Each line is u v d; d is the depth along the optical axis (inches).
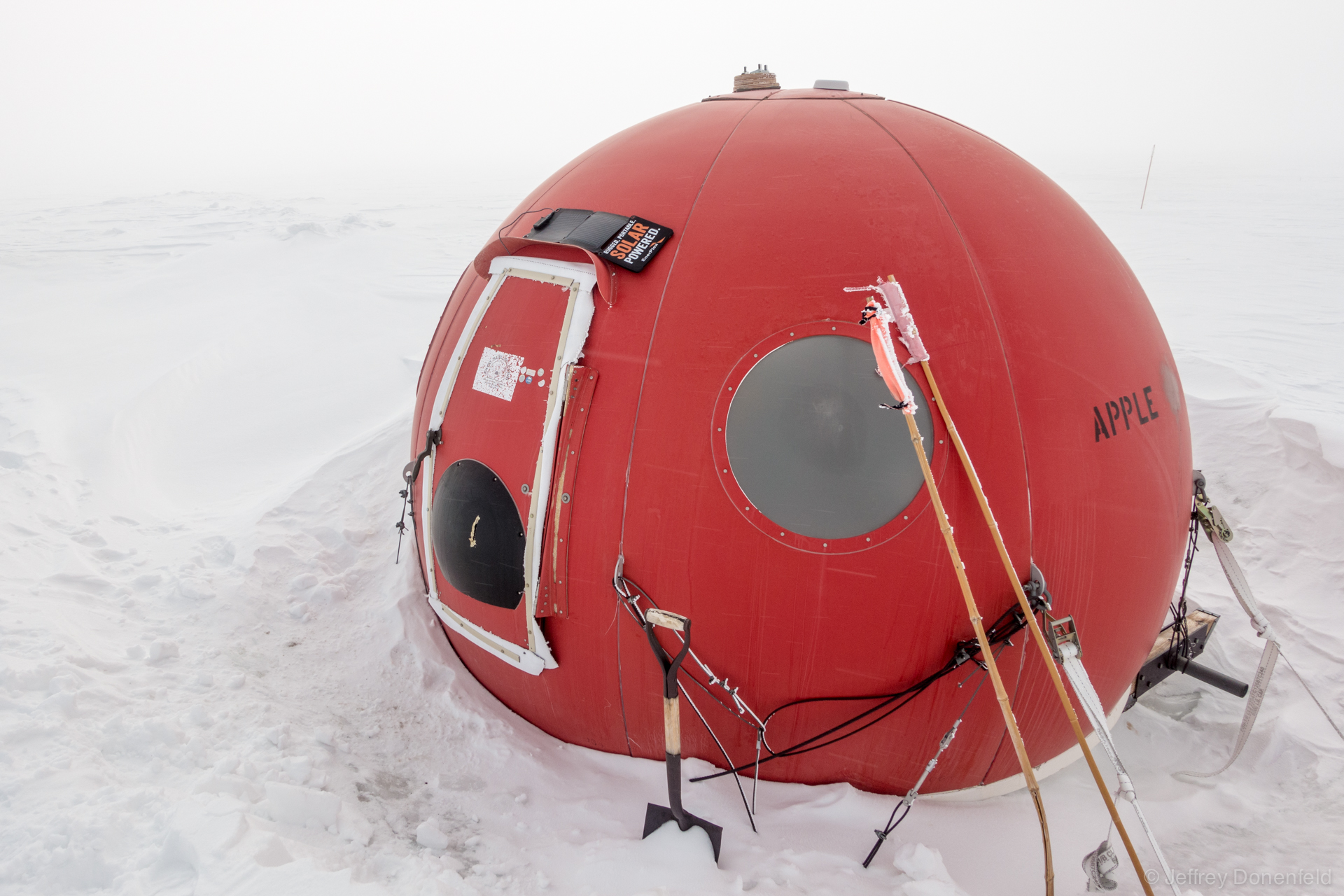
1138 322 146.5
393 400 434.3
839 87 174.2
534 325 140.4
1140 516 137.3
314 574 225.5
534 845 140.6
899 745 137.9
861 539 123.2
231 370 473.7
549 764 157.1
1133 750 187.0
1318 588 255.6
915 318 126.1
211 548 236.8
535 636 142.5
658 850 133.6
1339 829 163.5
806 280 127.6
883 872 133.0
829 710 133.9
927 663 128.3
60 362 493.4
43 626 181.8
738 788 144.0
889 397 121.9
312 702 173.3
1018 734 115.3
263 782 140.8
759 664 130.9
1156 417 142.4
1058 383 128.6
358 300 655.1
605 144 168.6
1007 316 128.6
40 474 292.8
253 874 114.5
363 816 140.9
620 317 133.0
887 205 134.1
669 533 127.5
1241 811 169.2
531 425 137.4
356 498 267.9
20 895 117.3
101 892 117.0
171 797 134.1
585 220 142.3
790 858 134.0
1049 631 124.3
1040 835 150.4
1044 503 125.9
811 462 122.5
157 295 677.3
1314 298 805.2
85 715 156.0
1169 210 1664.6
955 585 124.2
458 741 164.7
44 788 134.5
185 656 183.8
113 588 213.0
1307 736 188.2
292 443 385.1
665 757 150.2
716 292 129.4
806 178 137.9
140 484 319.3
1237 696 199.8
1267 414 327.9
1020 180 147.3
